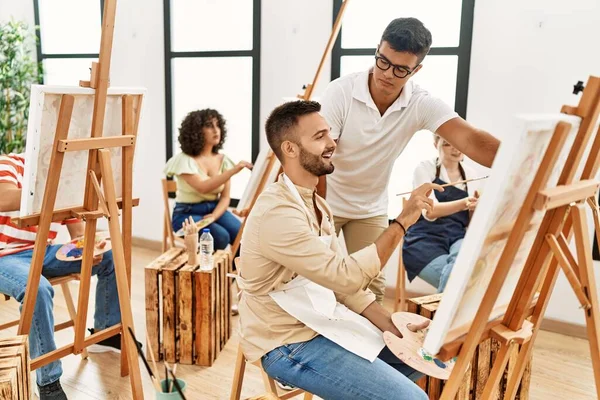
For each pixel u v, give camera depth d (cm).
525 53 314
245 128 427
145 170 467
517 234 113
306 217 157
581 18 296
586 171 131
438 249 284
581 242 126
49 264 242
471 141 205
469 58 331
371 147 220
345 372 147
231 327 307
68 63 499
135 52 454
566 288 313
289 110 158
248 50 405
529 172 108
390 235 154
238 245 317
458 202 266
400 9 354
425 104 214
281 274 157
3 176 232
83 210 203
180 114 452
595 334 131
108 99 200
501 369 133
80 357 273
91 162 195
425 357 148
